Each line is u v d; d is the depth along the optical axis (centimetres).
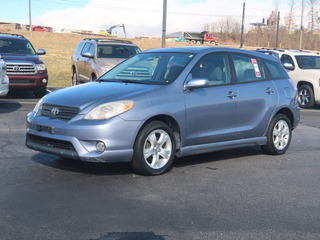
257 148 783
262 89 690
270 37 7762
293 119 752
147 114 539
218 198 482
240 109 652
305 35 7362
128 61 687
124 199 466
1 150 667
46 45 4681
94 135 512
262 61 720
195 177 565
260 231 392
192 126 593
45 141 550
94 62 1362
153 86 576
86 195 474
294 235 385
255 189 523
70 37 6612
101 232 377
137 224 397
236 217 425
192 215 426
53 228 382
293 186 543
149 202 459
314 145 827
